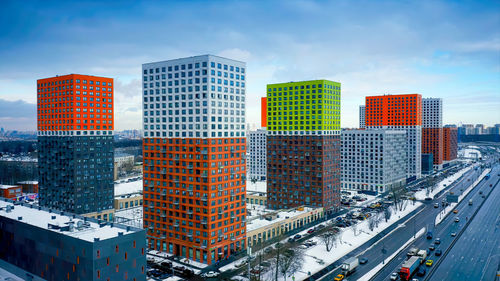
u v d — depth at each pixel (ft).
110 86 620.90
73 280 294.05
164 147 458.09
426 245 477.77
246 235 463.83
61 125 590.96
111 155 625.41
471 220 618.03
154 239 469.57
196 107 426.10
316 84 639.76
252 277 368.68
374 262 414.21
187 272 379.14
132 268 307.99
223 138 431.84
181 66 442.09
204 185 417.08
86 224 344.90
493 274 372.79
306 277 372.99
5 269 370.94
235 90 451.94
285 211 604.90
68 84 575.38
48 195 623.36
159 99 465.06
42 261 324.39
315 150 643.86
